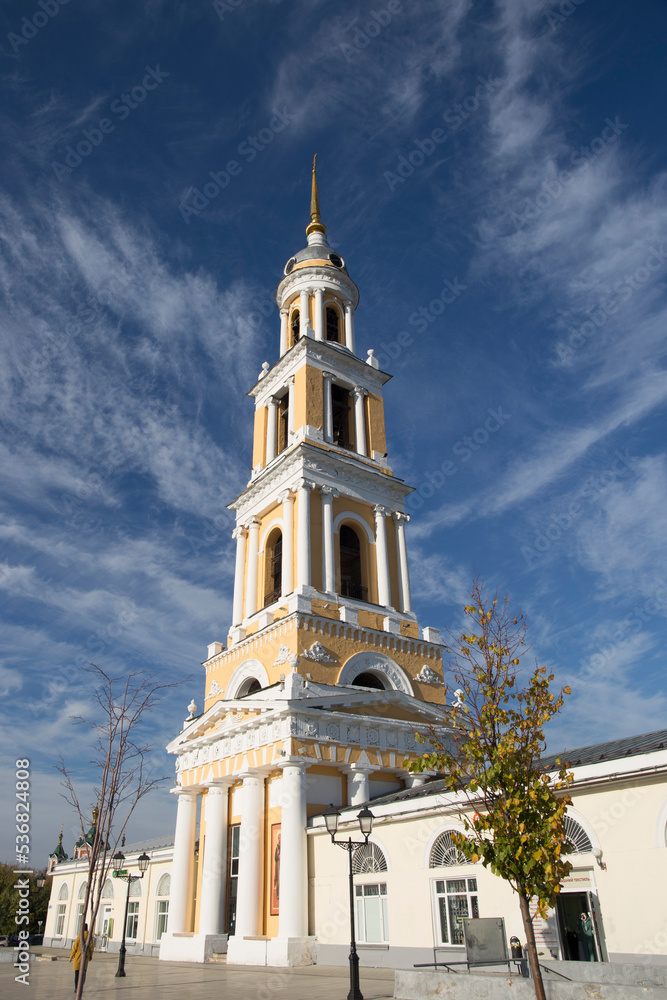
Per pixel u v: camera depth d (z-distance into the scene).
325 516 37.50
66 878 57.44
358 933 25.53
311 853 28.39
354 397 43.88
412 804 24.86
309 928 27.34
